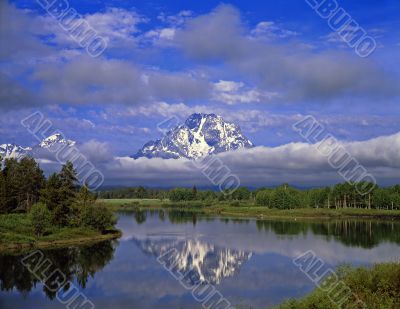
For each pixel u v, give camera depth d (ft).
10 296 151.74
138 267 202.18
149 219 495.41
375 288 82.94
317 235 314.76
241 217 522.88
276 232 340.39
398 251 226.58
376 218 486.38
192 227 391.65
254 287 153.79
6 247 257.55
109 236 318.24
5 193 356.79
